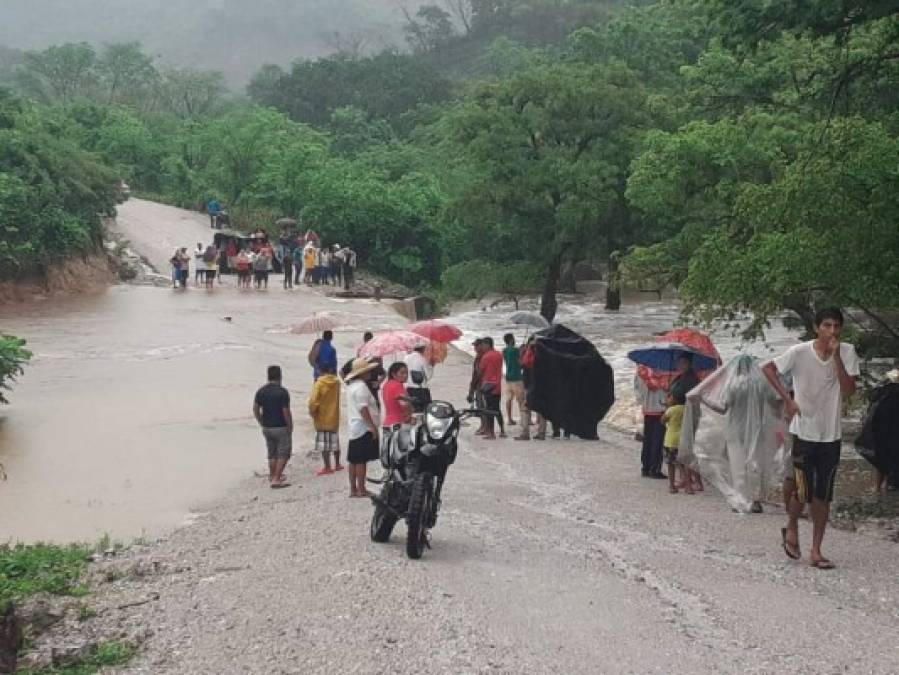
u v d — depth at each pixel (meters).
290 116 98.25
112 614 8.02
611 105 38.34
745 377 12.09
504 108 39.34
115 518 12.64
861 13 12.88
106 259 42.53
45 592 8.79
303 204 55.59
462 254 53.44
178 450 16.69
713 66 28.88
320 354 18.02
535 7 141.00
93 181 41.72
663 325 39.34
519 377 18.81
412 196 52.72
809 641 7.09
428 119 89.88
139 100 104.56
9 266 35.47
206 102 106.44
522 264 41.78
